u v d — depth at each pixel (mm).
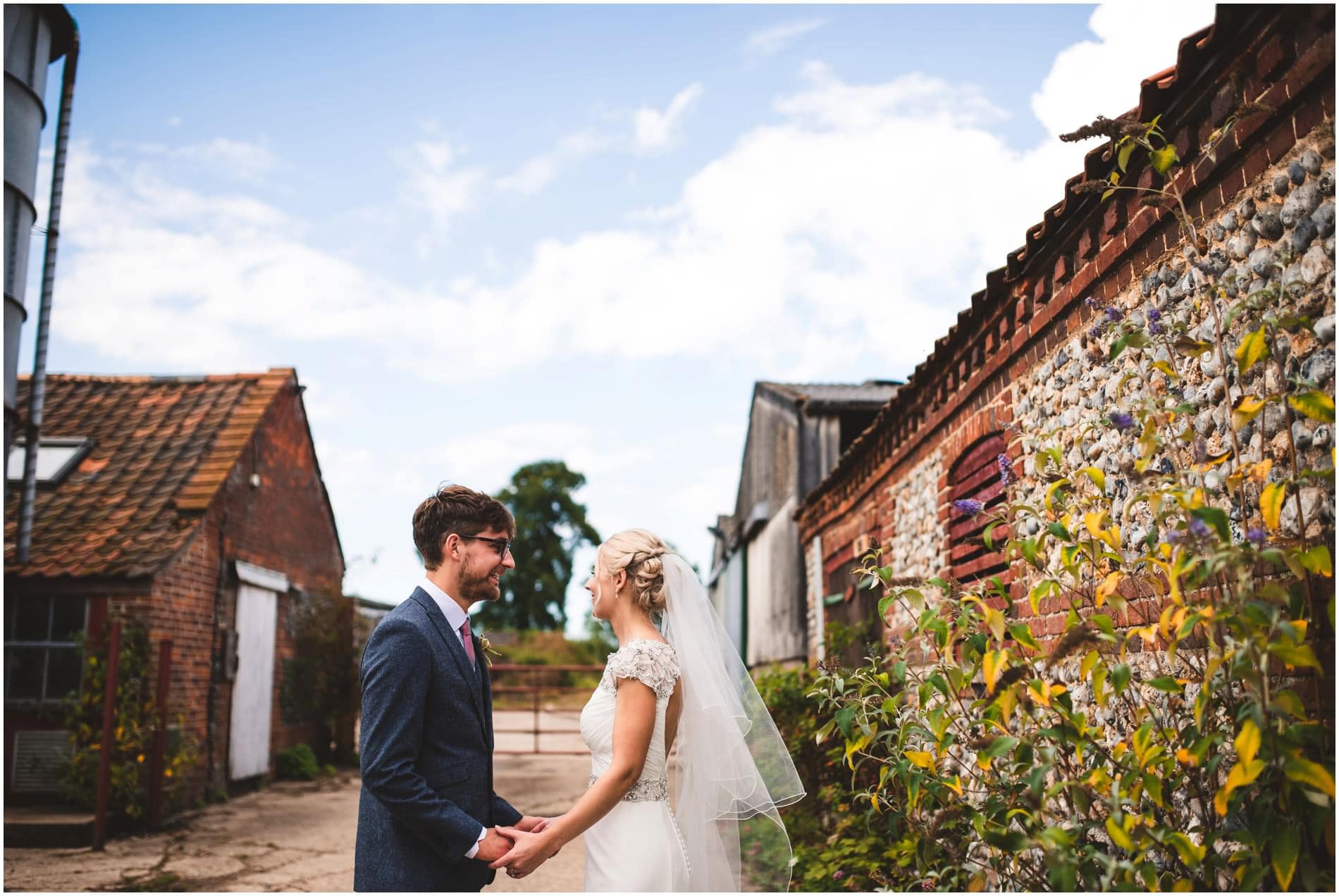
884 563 7250
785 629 12797
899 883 4414
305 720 13023
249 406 11430
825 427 12305
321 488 14039
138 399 11727
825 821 5969
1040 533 3947
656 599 3131
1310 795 1958
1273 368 2443
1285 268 2416
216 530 10102
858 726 3199
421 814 2600
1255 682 1995
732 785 3086
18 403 11531
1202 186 2785
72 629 8586
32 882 6164
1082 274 3604
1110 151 3125
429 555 3057
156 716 8359
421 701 2732
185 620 9359
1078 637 2328
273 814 9102
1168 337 2869
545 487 46438
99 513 9477
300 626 13039
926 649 3914
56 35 7738
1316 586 2244
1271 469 2455
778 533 13539
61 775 8008
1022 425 4332
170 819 8633
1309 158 2295
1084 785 2484
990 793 2820
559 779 11406
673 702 3088
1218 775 2492
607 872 2814
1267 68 2420
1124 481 3283
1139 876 2404
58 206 7824
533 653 31078
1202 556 2143
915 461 6367
